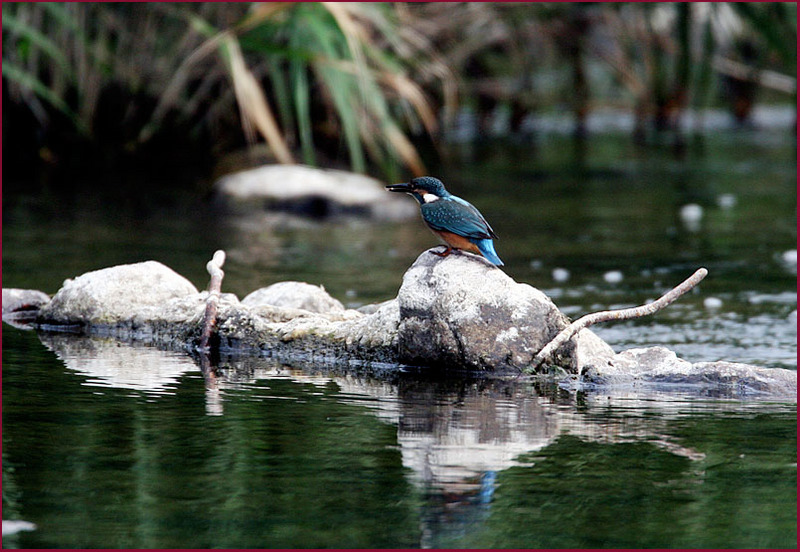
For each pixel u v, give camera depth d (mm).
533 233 18344
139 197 21500
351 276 14617
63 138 25000
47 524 6141
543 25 28641
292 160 23703
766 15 25750
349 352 10484
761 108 37250
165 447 7516
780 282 14578
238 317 11023
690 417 8523
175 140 25203
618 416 8523
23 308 12523
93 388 9117
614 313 9898
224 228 18578
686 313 12820
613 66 31766
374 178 23719
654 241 17672
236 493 6645
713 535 6090
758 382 9438
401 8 23297
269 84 24375
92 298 11812
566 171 25828
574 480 6961
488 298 9961
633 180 24469
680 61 30703
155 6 23125
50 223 18406
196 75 23703
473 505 6520
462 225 9844
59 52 22281
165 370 9898
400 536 6039
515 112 33250
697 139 31172
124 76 24000
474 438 7840
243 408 8570
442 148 29297
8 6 21906
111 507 6410
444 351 9969
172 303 11555
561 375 9820
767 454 7531
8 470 6992
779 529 6180
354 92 21219
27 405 8523
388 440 7742
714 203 21500
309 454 7406
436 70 23266
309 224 19453
